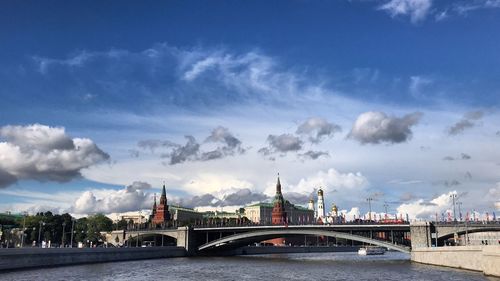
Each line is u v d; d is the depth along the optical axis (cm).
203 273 8969
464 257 9288
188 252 16988
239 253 19538
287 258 15288
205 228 16938
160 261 12938
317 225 14238
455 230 11981
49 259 10062
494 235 16512
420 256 11788
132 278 7950
